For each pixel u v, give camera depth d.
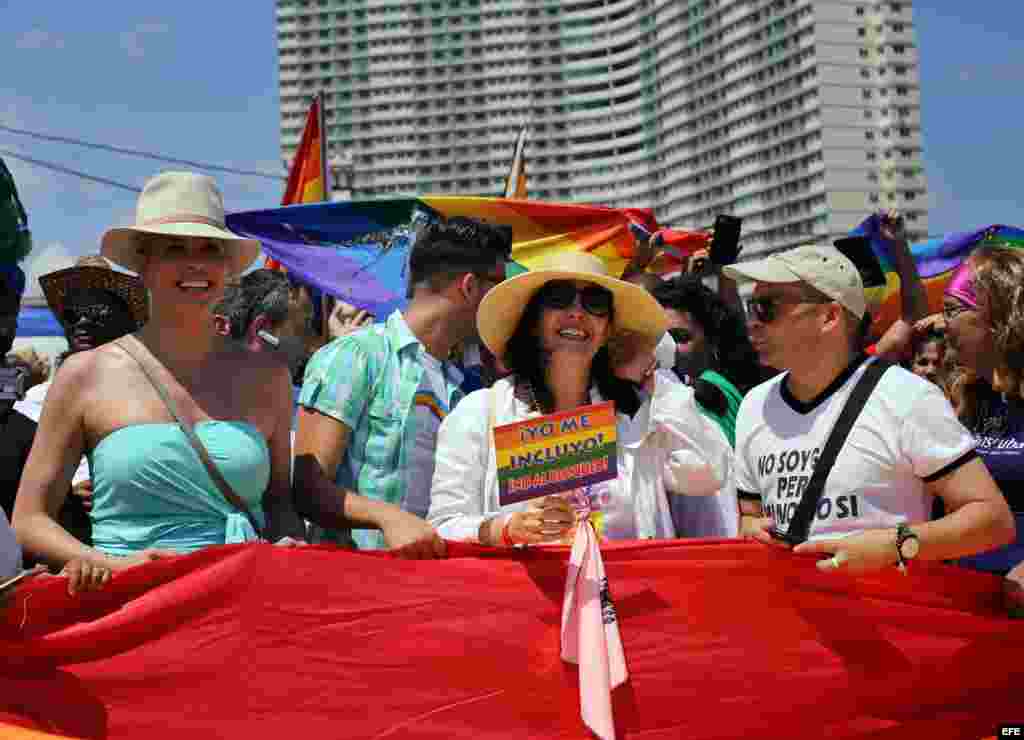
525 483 3.08
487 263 4.13
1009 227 8.03
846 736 3.23
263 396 3.65
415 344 4.07
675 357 5.52
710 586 3.24
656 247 7.13
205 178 3.66
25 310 11.02
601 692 3.07
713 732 3.19
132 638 3.04
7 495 4.14
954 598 3.30
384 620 3.16
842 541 3.08
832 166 126.31
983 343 4.02
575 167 155.88
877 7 128.75
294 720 3.09
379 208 6.74
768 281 3.39
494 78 158.12
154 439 3.36
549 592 3.21
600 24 155.75
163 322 3.52
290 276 7.09
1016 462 3.96
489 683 3.16
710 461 3.54
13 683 2.96
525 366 3.59
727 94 138.88
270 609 3.12
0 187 3.78
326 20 161.75
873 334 8.10
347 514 3.56
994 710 3.30
